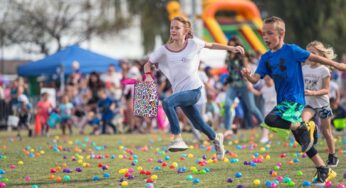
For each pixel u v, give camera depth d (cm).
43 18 6356
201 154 1577
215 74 3300
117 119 2717
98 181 1105
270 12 5081
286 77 997
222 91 2520
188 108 1198
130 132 2647
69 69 3503
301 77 1011
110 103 2617
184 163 1371
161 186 1021
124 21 6531
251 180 1074
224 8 4112
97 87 2712
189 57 1180
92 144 1966
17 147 1886
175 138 1155
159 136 2377
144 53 5412
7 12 6281
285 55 1002
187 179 1093
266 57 1027
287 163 1326
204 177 1125
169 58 1184
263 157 1456
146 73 1184
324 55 1234
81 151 1714
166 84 2617
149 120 2633
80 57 3516
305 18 4981
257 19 4294
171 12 3900
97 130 2628
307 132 977
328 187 967
